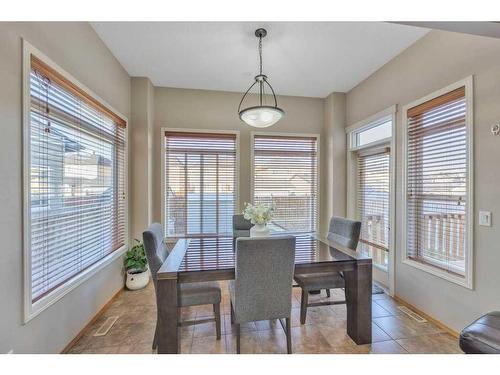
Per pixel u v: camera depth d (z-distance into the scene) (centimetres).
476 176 194
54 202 183
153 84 358
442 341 203
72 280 200
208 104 377
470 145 198
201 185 377
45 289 173
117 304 270
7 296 140
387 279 309
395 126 284
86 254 228
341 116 390
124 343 202
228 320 237
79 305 210
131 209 333
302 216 405
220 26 231
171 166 371
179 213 373
